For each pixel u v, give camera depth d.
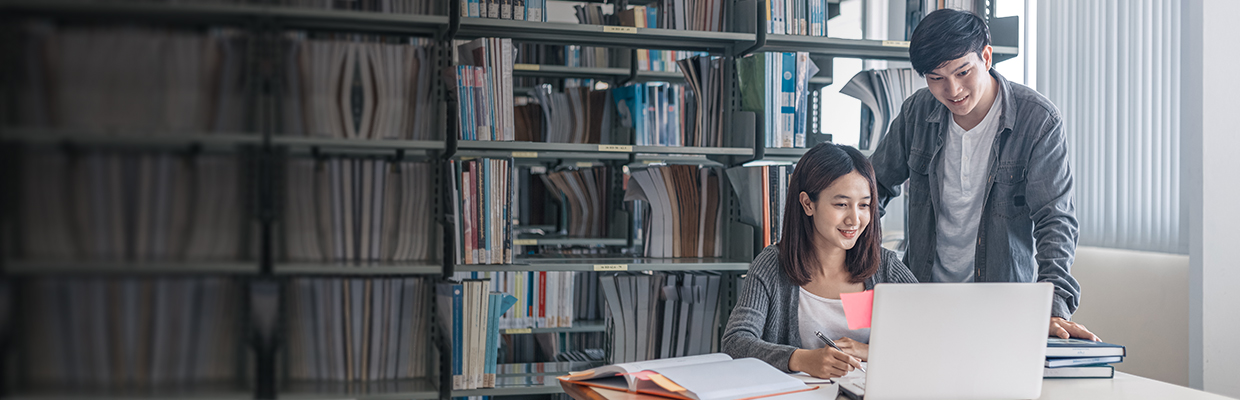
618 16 2.83
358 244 1.88
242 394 1.58
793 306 1.77
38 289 1.44
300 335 1.84
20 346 1.43
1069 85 3.16
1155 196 2.78
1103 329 3.00
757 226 2.45
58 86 1.43
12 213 1.41
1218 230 2.49
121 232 1.50
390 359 1.92
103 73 1.47
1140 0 2.84
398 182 1.92
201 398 1.56
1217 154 2.49
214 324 1.59
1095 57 3.04
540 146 2.27
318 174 1.83
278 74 1.70
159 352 1.54
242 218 1.60
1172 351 2.67
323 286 1.85
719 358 1.59
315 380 1.86
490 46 2.21
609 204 3.37
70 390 1.47
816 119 2.53
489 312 2.24
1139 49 2.85
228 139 1.56
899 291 1.26
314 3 1.81
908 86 2.56
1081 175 3.14
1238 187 2.50
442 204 1.94
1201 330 2.49
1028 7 3.38
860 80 2.57
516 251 3.01
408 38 2.02
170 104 1.52
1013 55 2.56
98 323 1.49
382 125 1.87
